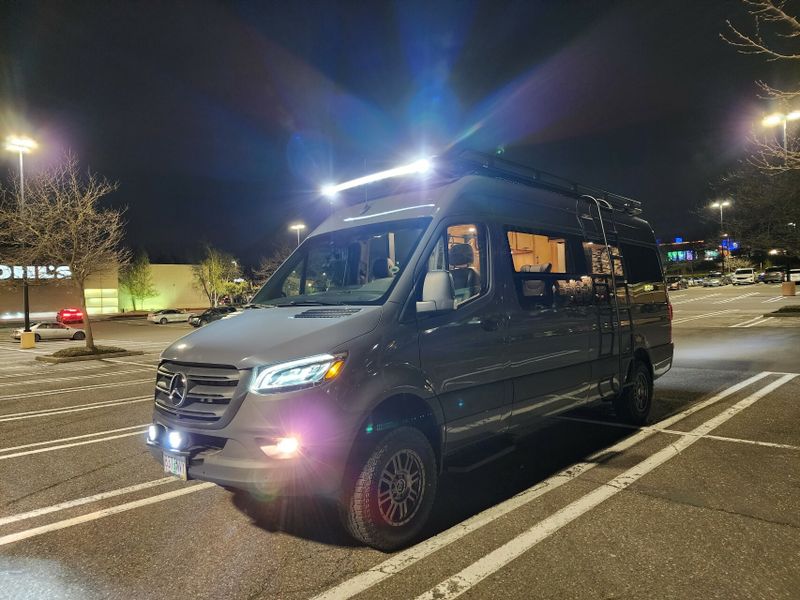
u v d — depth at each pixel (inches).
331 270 181.8
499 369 170.9
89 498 184.4
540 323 189.5
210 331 152.6
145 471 213.9
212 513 166.7
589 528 144.8
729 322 818.8
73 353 737.6
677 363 451.2
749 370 403.2
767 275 2241.6
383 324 140.6
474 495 174.1
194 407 135.3
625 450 216.4
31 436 285.1
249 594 118.5
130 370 603.5
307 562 132.6
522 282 186.1
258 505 172.1
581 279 218.5
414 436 142.4
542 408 191.0
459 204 171.0
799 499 160.2
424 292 145.3
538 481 184.5
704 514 151.4
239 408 126.0
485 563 128.1
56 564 135.9
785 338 593.9
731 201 922.7
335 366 128.5
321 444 123.8
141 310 2385.6
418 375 144.4
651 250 293.3
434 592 116.2
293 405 123.3
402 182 191.3
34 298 1950.1
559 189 228.8
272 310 163.6
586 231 233.0
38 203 748.0
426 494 144.9
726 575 119.2
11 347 1014.4
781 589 113.1
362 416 130.2
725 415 267.0
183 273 2541.8
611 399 237.5
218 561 134.6
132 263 2299.5
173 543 146.0
